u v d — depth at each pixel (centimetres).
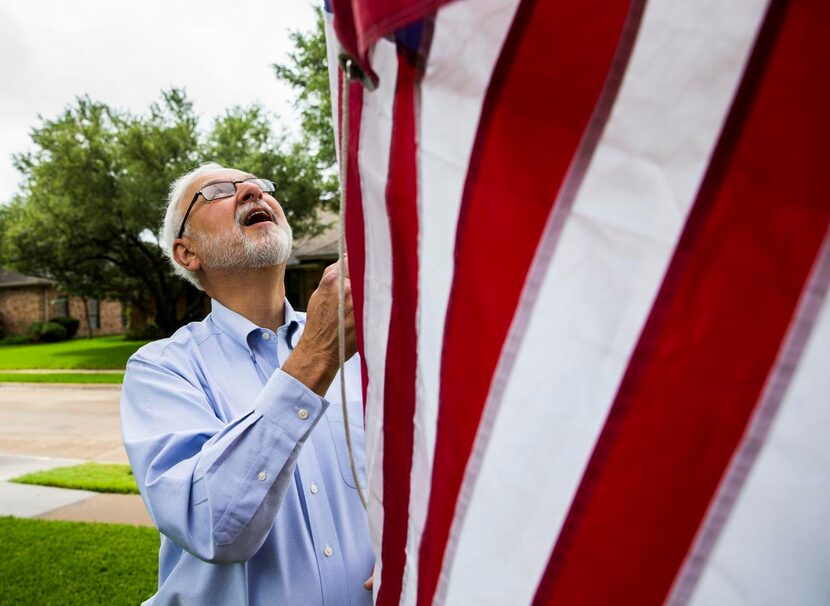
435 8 56
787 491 49
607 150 56
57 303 3650
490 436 64
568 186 58
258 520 115
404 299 79
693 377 52
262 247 163
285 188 1923
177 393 136
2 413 1135
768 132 49
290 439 117
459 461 68
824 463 48
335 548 135
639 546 55
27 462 719
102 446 830
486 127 63
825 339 48
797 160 49
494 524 64
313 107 1512
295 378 119
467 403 67
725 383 51
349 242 89
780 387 49
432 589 73
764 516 50
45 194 2183
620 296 56
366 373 90
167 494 120
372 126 80
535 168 60
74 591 344
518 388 61
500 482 63
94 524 456
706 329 52
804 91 48
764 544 50
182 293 2483
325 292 119
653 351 54
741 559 51
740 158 50
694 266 52
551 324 59
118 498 536
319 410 119
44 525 454
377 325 85
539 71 59
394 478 85
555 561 59
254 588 128
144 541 418
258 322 169
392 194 77
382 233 82
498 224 63
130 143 2039
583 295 58
